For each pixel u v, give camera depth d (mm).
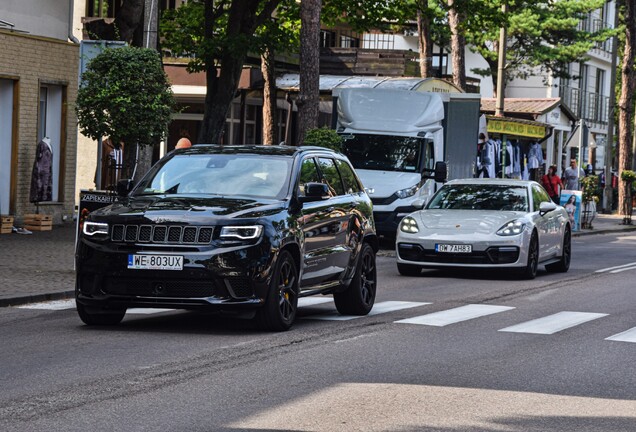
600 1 65750
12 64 30891
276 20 40969
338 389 10547
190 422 9000
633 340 14367
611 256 31609
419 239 22922
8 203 31094
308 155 15734
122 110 20906
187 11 39188
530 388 10875
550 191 49656
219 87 36844
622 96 59812
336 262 15734
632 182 60188
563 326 15633
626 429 9211
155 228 13734
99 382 10586
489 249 22531
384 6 41062
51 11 33094
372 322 15664
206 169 15297
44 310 16188
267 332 14281
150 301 13719
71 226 32469
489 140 46906
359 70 53625
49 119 33188
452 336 14367
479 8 41844
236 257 13617
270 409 9555
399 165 31109
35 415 9141
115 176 33812
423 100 31984
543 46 67375
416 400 10117
